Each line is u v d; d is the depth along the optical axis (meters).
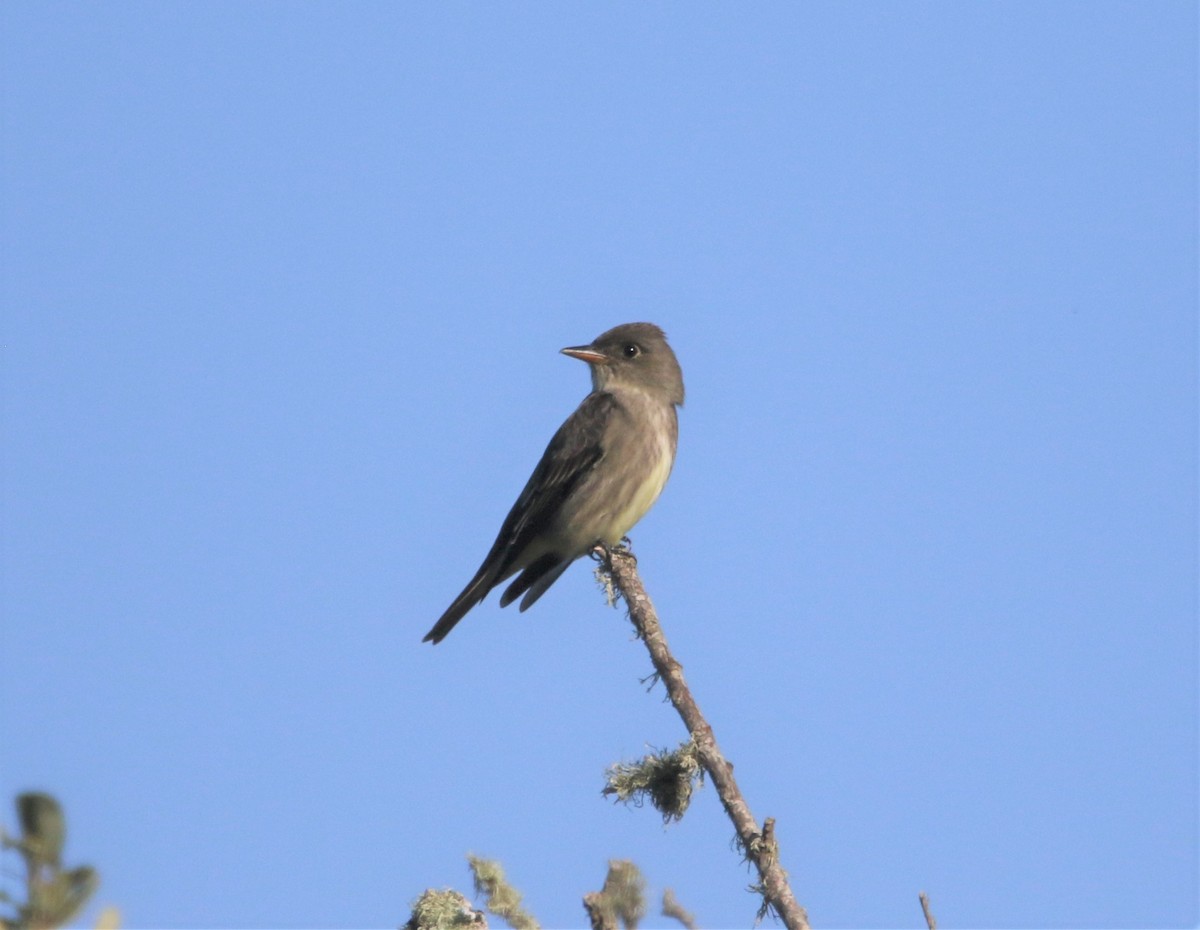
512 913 7.35
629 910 6.99
